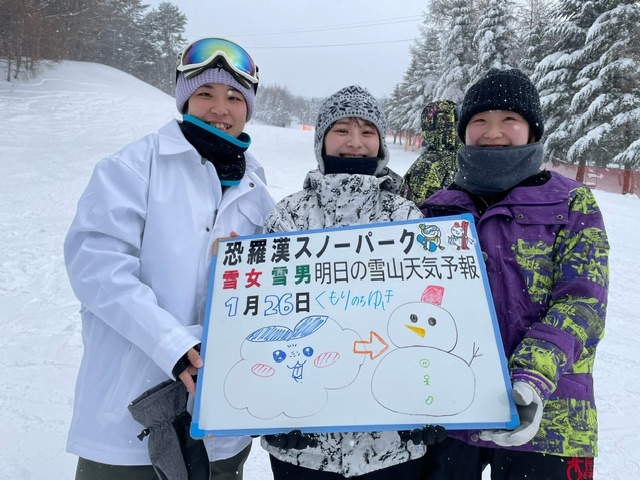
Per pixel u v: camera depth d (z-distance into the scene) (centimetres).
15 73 2950
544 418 158
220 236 184
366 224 172
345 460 158
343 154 190
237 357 157
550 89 2408
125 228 166
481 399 145
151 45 5891
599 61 2170
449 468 179
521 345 151
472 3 3038
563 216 164
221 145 187
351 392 150
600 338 154
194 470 164
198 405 151
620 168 2045
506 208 174
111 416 167
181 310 171
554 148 2359
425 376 150
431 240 167
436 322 155
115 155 177
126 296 158
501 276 171
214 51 186
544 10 3259
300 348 156
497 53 2789
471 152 181
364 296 161
